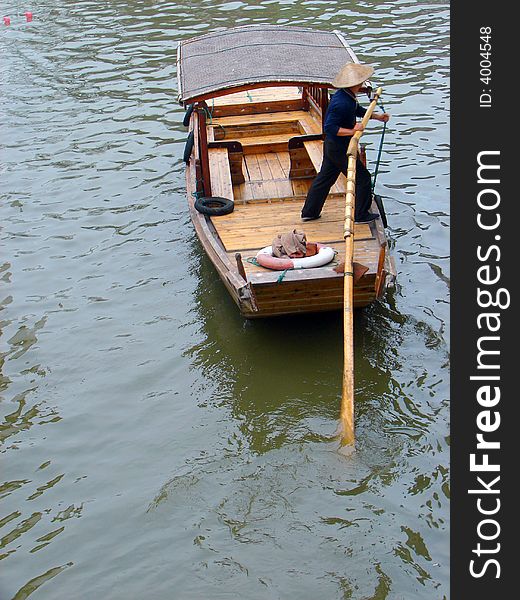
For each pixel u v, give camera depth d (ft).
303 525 22.08
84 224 39.65
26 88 57.72
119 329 31.50
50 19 74.23
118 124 50.93
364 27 64.80
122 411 27.27
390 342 29.27
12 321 32.48
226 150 38.22
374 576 20.51
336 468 23.89
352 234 27.17
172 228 38.78
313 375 27.99
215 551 21.56
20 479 24.73
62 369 29.53
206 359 29.30
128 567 21.40
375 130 47.19
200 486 23.70
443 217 37.83
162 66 60.18
